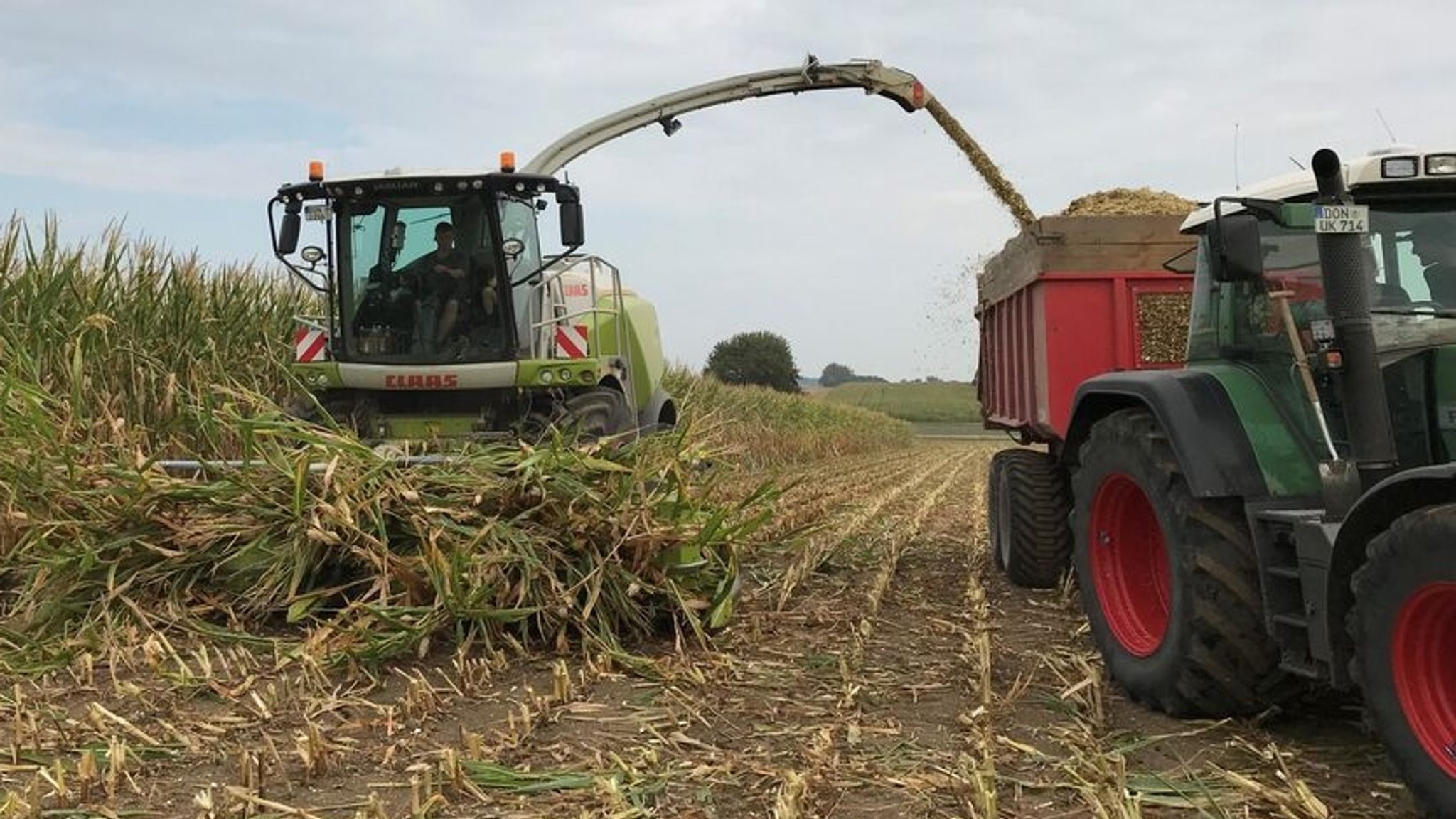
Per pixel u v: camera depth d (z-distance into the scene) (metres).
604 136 10.48
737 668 5.12
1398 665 3.16
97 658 4.92
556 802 3.43
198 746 3.82
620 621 5.58
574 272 8.84
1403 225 4.16
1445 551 2.96
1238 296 4.63
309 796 3.47
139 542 5.41
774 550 7.00
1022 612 6.70
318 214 7.78
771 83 10.41
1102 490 4.86
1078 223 6.77
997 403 8.91
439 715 4.31
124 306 8.33
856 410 39.50
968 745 4.02
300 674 4.75
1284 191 4.34
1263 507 3.98
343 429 5.84
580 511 5.49
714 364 72.19
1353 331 3.71
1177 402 4.29
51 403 6.39
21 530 5.58
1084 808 3.42
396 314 7.83
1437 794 3.04
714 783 3.62
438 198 7.72
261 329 9.26
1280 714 4.35
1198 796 3.47
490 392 7.91
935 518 12.88
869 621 6.18
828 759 3.75
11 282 7.70
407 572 5.10
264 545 5.38
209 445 7.31
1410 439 3.83
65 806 3.33
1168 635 4.30
